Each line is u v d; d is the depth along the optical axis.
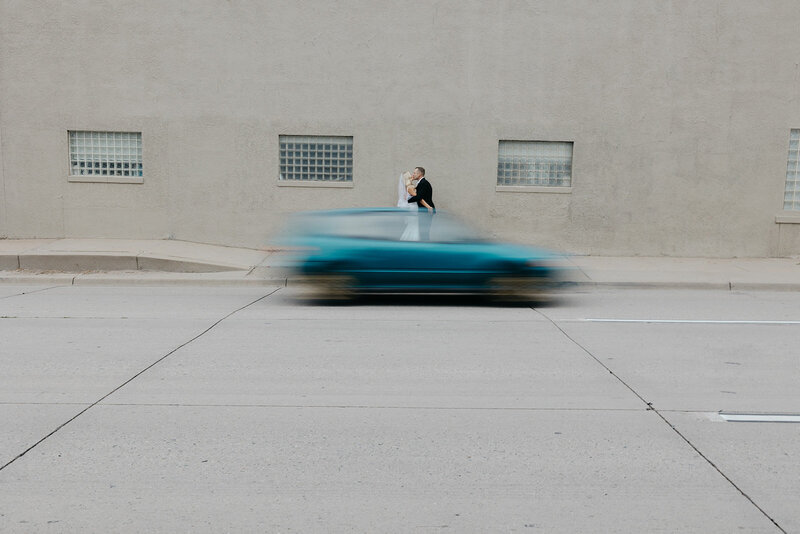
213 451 4.42
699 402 5.50
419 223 10.34
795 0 15.01
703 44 15.15
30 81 15.24
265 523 3.48
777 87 15.20
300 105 15.34
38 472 4.07
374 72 15.27
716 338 8.03
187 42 15.20
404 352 7.21
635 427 4.91
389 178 15.48
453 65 15.24
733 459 4.32
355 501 3.74
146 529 3.41
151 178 15.47
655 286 12.68
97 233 15.60
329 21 15.18
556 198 15.49
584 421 5.04
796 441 4.64
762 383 6.07
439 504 3.71
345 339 7.86
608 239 15.59
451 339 7.89
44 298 10.99
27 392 5.67
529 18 15.14
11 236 15.55
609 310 10.09
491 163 15.41
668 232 15.54
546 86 15.27
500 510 3.64
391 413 5.20
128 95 15.30
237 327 8.55
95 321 8.91
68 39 15.16
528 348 7.43
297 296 11.41
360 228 10.33
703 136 15.32
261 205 15.55
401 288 10.22
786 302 11.05
